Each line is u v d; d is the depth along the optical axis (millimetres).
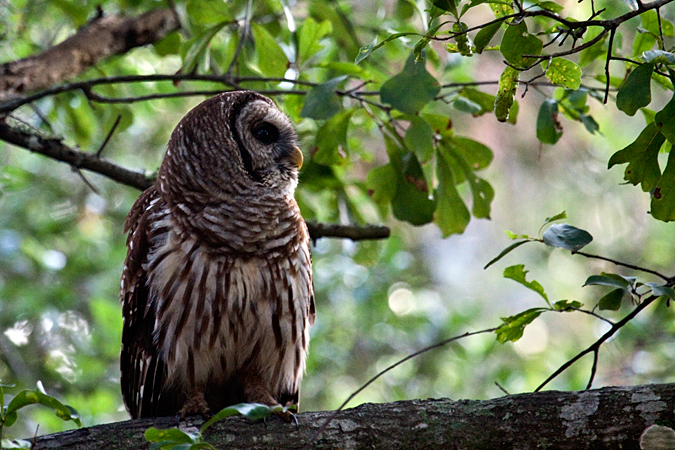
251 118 8219
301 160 8367
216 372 8195
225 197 7867
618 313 15688
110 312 14359
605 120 22828
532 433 6305
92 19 11609
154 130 17875
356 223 10188
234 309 7809
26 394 5574
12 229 15703
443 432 6441
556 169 25953
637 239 23719
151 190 8711
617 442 6133
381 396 16766
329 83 8117
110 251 16125
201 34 9391
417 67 7016
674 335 14797
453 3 5559
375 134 12625
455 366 17328
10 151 15750
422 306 18062
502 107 6027
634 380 16000
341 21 10984
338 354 16547
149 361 7949
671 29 7352
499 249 27328
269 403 8164
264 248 7898
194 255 7727
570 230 6027
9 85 10367
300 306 8203
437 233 27047
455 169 9570
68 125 12133
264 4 10906
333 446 6469
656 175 5812
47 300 14648
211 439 6590
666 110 5379
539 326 24531
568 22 5539
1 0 11508
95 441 6398
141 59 14094
